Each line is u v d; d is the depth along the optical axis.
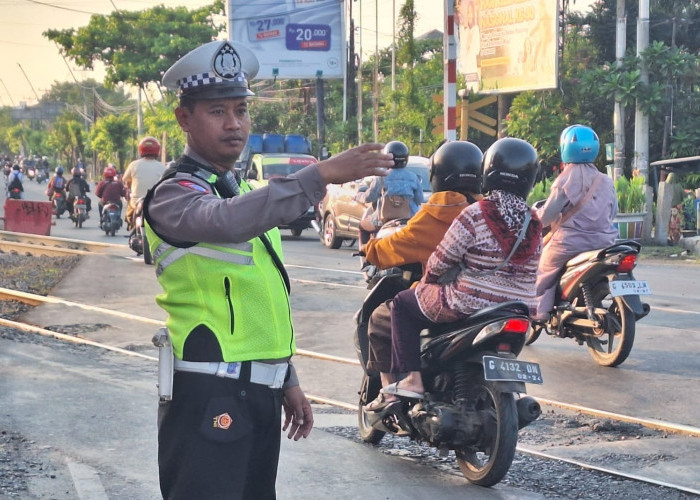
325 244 22.70
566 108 34.16
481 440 5.56
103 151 82.19
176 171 3.09
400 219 6.60
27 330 10.52
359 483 5.58
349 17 49.81
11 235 24.05
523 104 33.91
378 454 6.21
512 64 34.97
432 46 48.03
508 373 5.36
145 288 14.00
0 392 7.32
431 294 5.63
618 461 6.12
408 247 5.95
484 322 5.45
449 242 5.54
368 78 52.38
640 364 9.03
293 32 48.31
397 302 5.76
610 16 36.78
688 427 6.82
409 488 5.52
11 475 5.43
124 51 69.19
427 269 5.66
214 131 3.13
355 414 7.25
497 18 35.62
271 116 53.84
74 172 29.25
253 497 3.16
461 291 5.52
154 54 68.00
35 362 8.48
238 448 3.04
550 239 9.16
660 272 17.16
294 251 21.56
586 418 7.15
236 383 3.04
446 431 5.54
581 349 9.84
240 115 3.19
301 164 27.28
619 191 22.98
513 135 33.72
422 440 5.88
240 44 3.20
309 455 6.09
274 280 3.14
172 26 68.12
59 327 10.81
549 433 6.78
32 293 13.58
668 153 32.03
